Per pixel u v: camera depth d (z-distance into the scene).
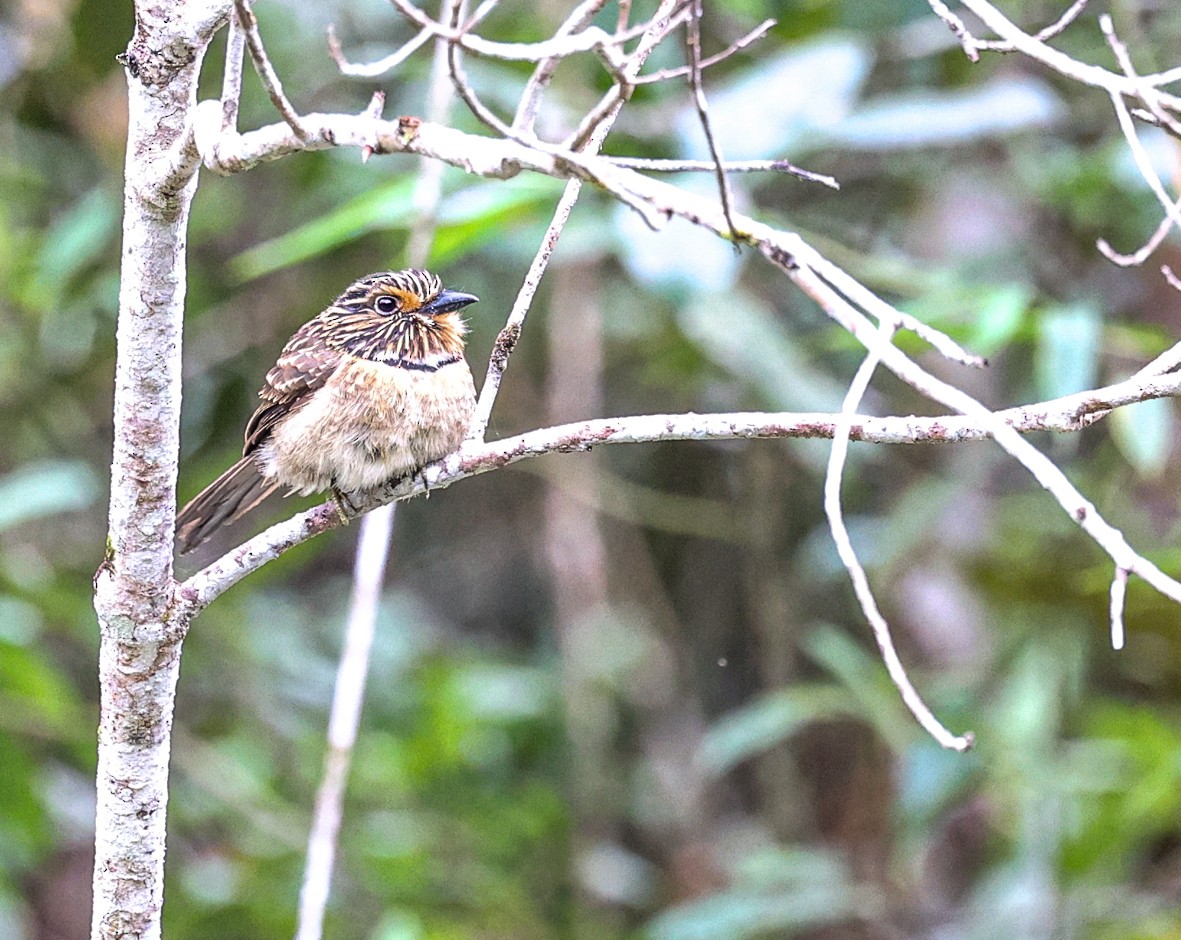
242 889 10.76
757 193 11.81
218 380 12.40
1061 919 10.02
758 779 13.67
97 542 12.44
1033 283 10.76
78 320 11.84
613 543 13.41
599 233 9.55
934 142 10.03
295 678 12.24
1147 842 11.27
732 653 13.73
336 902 10.76
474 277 12.45
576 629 12.44
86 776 11.84
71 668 12.45
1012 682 10.42
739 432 5.26
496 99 10.40
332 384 7.24
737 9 10.20
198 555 11.98
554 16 10.68
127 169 4.74
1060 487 3.69
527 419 12.84
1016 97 9.32
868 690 10.24
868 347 3.71
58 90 11.77
